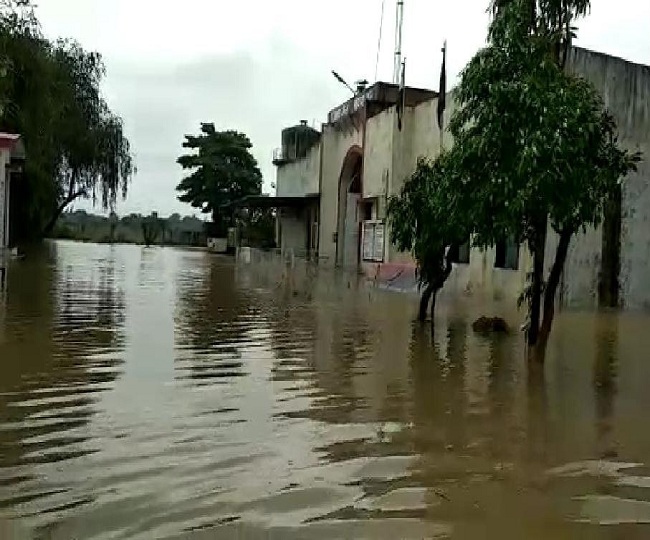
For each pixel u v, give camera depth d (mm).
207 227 58531
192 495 4816
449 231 12055
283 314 14734
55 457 5484
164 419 6570
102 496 4758
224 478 5141
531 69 9336
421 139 24719
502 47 9516
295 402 7375
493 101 9109
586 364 10141
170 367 8867
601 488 5164
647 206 19453
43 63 26609
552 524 4531
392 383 8445
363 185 28094
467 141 9406
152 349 10039
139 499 4723
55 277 21234
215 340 11062
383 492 4973
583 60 18000
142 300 16219
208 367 8969
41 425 6289
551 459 5793
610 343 12414
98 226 65375
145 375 8367
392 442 6129
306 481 5137
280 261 31609
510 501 4879
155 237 64188
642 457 5891
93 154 42188
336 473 5316
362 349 10758
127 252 42000
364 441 6129
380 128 26625
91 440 5906
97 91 43969
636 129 19188
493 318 13320
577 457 5859
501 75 9453
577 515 4676
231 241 48906
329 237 32656
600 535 4375
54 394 7352
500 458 5781
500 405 7531
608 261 18812
